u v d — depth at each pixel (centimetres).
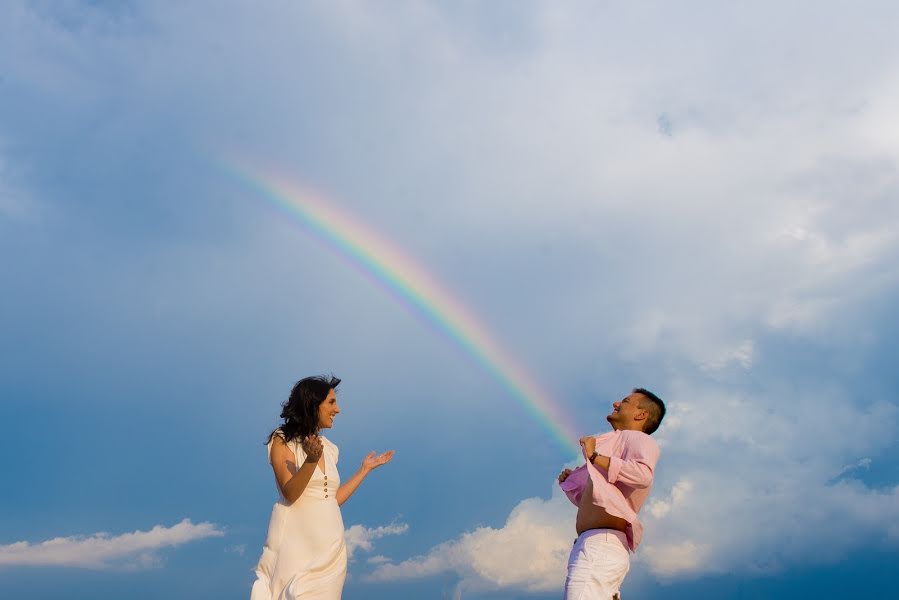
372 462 838
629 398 751
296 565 740
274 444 771
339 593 759
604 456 677
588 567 673
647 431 747
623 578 686
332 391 786
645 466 669
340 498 804
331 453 798
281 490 760
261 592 743
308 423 766
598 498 664
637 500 681
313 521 755
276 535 754
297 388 779
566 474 764
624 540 689
